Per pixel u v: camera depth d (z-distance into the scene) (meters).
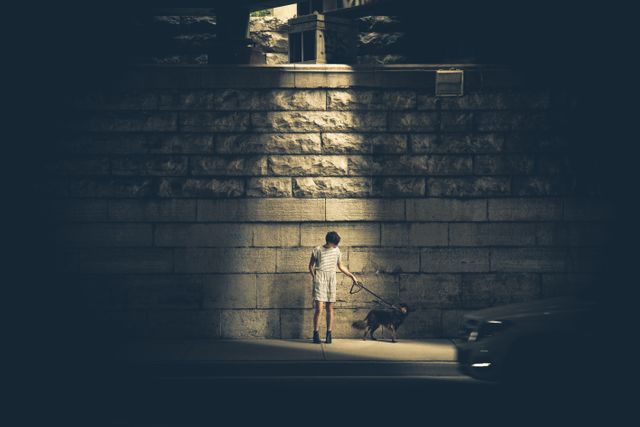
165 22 15.52
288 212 13.02
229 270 13.02
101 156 12.98
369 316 12.45
